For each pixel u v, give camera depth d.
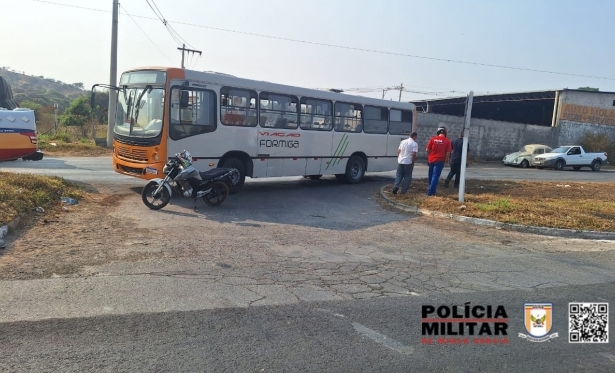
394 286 6.18
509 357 4.33
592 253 8.57
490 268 7.28
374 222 10.47
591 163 33.03
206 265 6.61
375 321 4.98
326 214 11.12
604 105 39.94
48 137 26.97
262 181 16.95
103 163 19.66
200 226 9.03
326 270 6.73
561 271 7.29
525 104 44.56
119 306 5.01
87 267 6.21
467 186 17.05
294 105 14.41
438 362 4.16
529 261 7.82
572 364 4.23
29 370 3.70
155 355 4.02
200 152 12.12
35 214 8.59
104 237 7.73
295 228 9.40
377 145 17.47
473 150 35.75
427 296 5.86
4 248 6.72
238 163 13.08
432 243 8.80
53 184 10.76
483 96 41.56
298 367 3.93
